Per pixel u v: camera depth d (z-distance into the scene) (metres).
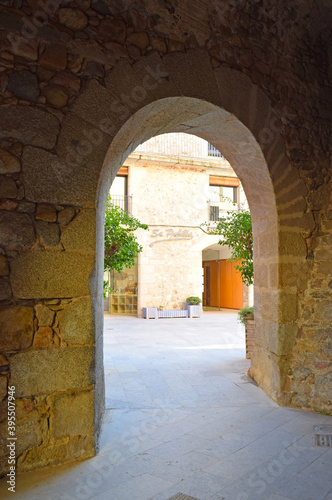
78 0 2.36
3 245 2.11
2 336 2.08
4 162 2.12
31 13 2.23
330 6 3.21
